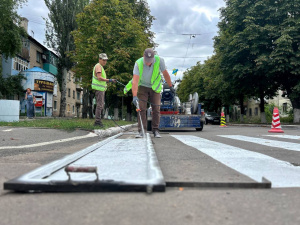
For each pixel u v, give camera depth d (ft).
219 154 13.05
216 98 121.39
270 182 7.37
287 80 69.97
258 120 101.45
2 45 68.49
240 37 66.44
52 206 5.90
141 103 20.54
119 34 61.52
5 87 84.53
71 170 6.62
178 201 6.23
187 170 9.27
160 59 20.03
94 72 26.30
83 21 62.80
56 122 30.76
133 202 6.14
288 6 61.57
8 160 11.94
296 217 5.37
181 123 36.99
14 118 35.22
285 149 15.67
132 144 15.12
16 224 5.03
